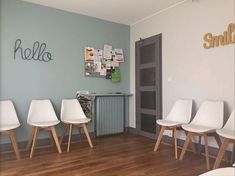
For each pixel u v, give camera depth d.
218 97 3.10
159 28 4.06
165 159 2.98
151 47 4.25
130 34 4.80
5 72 3.42
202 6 3.30
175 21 3.74
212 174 1.01
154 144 3.78
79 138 4.07
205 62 3.27
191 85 3.47
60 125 3.91
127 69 4.78
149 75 4.30
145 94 4.41
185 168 2.65
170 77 3.84
